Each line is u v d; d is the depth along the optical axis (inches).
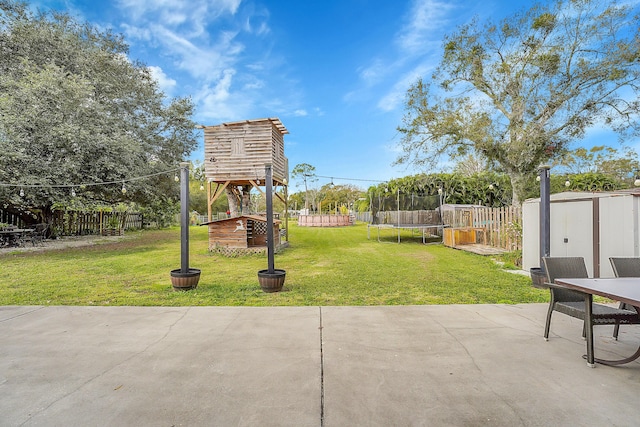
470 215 519.5
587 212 225.8
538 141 437.1
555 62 419.2
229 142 468.1
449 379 100.3
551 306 128.6
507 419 81.3
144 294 213.8
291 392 93.7
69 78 473.7
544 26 427.8
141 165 574.6
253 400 90.0
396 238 633.6
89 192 532.7
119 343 130.0
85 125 458.9
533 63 430.0
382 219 729.6
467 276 264.5
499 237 433.1
